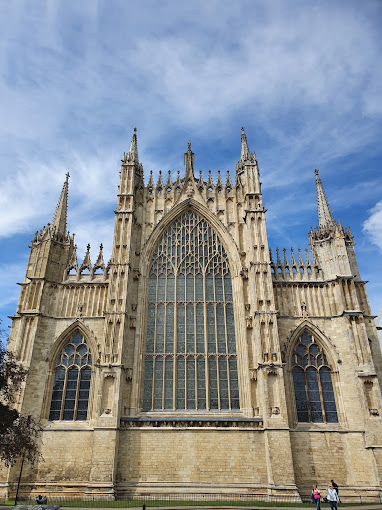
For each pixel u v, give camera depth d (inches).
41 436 1786.4
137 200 2391.7
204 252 2271.2
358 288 2142.0
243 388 1915.6
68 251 2247.8
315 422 1863.9
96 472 1662.2
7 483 1662.2
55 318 2058.3
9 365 1411.2
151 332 2070.6
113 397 1807.3
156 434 1781.5
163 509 1381.6
